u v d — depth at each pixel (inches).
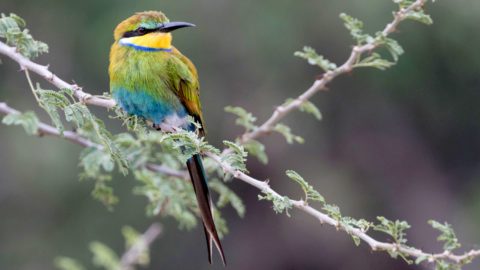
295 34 584.7
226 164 207.9
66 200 596.1
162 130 284.2
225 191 294.2
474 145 661.3
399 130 653.3
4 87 573.9
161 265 649.0
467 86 611.8
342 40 583.8
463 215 666.2
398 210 654.5
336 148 647.8
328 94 638.5
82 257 600.4
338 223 203.2
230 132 596.4
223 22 585.9
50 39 585.3
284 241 677.9
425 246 661.3
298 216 674.2
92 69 583.8
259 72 593.3
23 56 223.5
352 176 650.8
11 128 580.4
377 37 252.5
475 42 583.8
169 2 582.6
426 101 629.6
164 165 297.9
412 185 659.4
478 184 670.5
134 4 583.8
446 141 663.1
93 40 583.8
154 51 277.3
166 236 648.4
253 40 585.3
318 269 677.9
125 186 598.9
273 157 644.7
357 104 641.6
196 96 284.2
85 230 600.4
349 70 262.1
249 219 686.5
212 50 589.0
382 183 655.1
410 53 592.4
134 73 274.8
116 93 278.8
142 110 279.1
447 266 203.5
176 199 291.1
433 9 580.4
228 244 684.1
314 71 594.6
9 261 594.9
